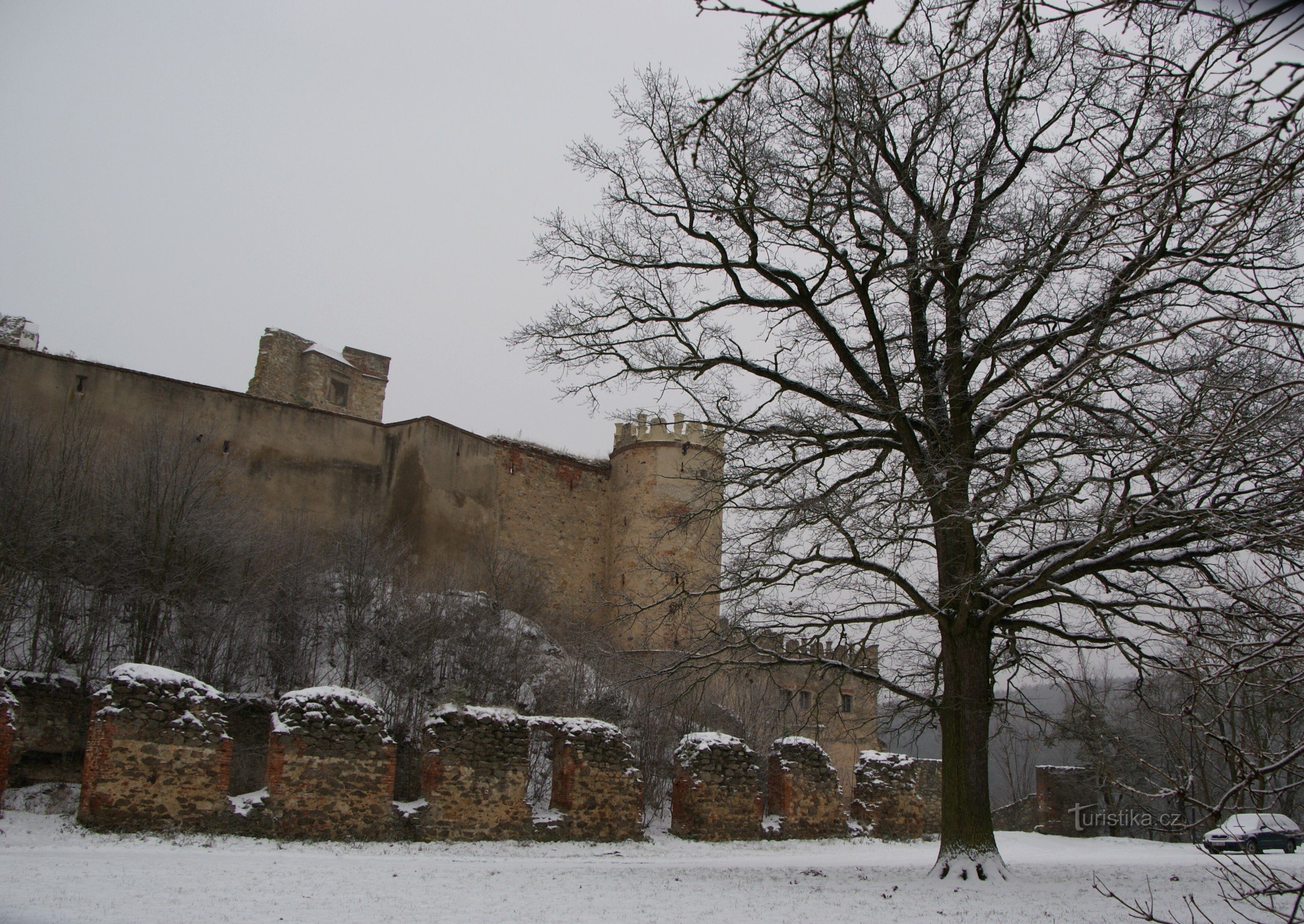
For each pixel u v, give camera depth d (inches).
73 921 323.3
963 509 500.1
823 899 470.3
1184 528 384.8
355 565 1032.2
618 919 395.9
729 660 634.2
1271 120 186.4
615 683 887.1
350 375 1704.0
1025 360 511.2
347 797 625.0
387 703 892.6
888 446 587.8
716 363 613.6
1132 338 404.5
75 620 798.5
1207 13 183.6
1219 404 357.7
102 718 556.7
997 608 542.9
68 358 1095.0
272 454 1230.3
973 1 199.3
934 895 489.4
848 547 573.3
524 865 566.3
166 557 855.1
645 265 623.5
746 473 601.0
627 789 755.4
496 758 695.7
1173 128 261.0
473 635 1043.3
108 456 967.6
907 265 522.6
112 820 544.7
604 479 1654.8
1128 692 555.2
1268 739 260.4
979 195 559.2
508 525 1514.5
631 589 1510.8
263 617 913.5
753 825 814.5
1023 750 1683.1
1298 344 226.2
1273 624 311.1
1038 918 428.1
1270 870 211.9
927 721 671.8
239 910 363.9
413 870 499.8
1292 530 286.4
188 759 576.4
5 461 837.8
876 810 934.4
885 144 552.1
